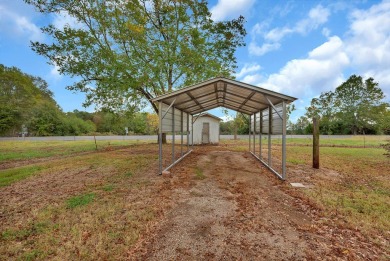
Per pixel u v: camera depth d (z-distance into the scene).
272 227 3.18
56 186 5.32
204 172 6.97
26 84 34.69
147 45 12.45
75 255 2.52
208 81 6.10
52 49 11.20
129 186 5.23
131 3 12.16
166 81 14.13
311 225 3.24
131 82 11.65
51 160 9.95
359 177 6.34
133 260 2.43
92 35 12.16
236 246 2.69
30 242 2.80
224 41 13.18
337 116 43.31
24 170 7.29
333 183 5.61
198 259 2.43
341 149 14.33
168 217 3.55
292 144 19.02
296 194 4.67
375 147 15.79
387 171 7.21
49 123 35.84
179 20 13.15
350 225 3.23
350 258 2.42
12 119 31.03
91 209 3.82
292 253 2.53
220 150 13.65
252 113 11.73
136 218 3.47
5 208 3.94
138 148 13.82
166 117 7.36
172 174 6.57
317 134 7.52
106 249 2.63
